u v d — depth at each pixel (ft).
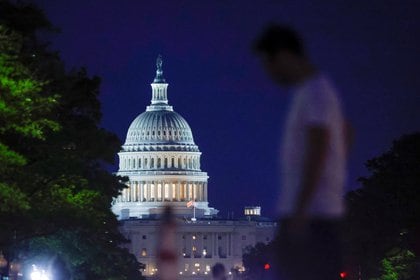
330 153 68.13
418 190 543.39
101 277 539.29
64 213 317.63
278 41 69.97
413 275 566.77
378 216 561.43
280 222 71.82
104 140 404.16
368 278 585.22
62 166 329.31
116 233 569.64
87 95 388.37
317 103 68.49
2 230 309.01
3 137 287.89
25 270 501.97
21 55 298.76
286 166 68.64
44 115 264.11
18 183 266.57
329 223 70.59
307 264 73.20
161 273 77.87
